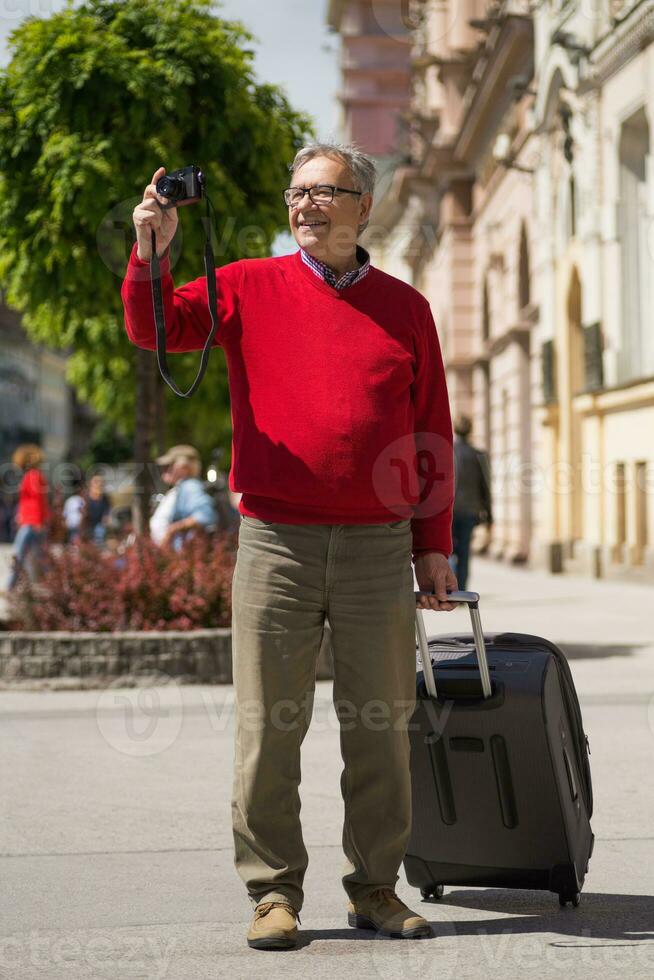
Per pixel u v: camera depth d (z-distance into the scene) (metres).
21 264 12.20
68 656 10.25
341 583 4.21
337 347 4.21
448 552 4.47
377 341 4.23
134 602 10.90
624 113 22.22
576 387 26.58
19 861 5.39
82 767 7.37
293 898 4.30
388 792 4.32
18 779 7.05
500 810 4.48
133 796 6.64
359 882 4.39
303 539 4.20
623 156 22.70
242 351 4.24
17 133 11.76
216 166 11.99
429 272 46.28
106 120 11.66
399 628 4.26
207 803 6.48
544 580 24.78
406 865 4.68
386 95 66.06
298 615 4.23
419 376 4.38
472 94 35.03
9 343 86.69
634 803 6.30
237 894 4.91
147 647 10.32
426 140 44.19
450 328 39.75
